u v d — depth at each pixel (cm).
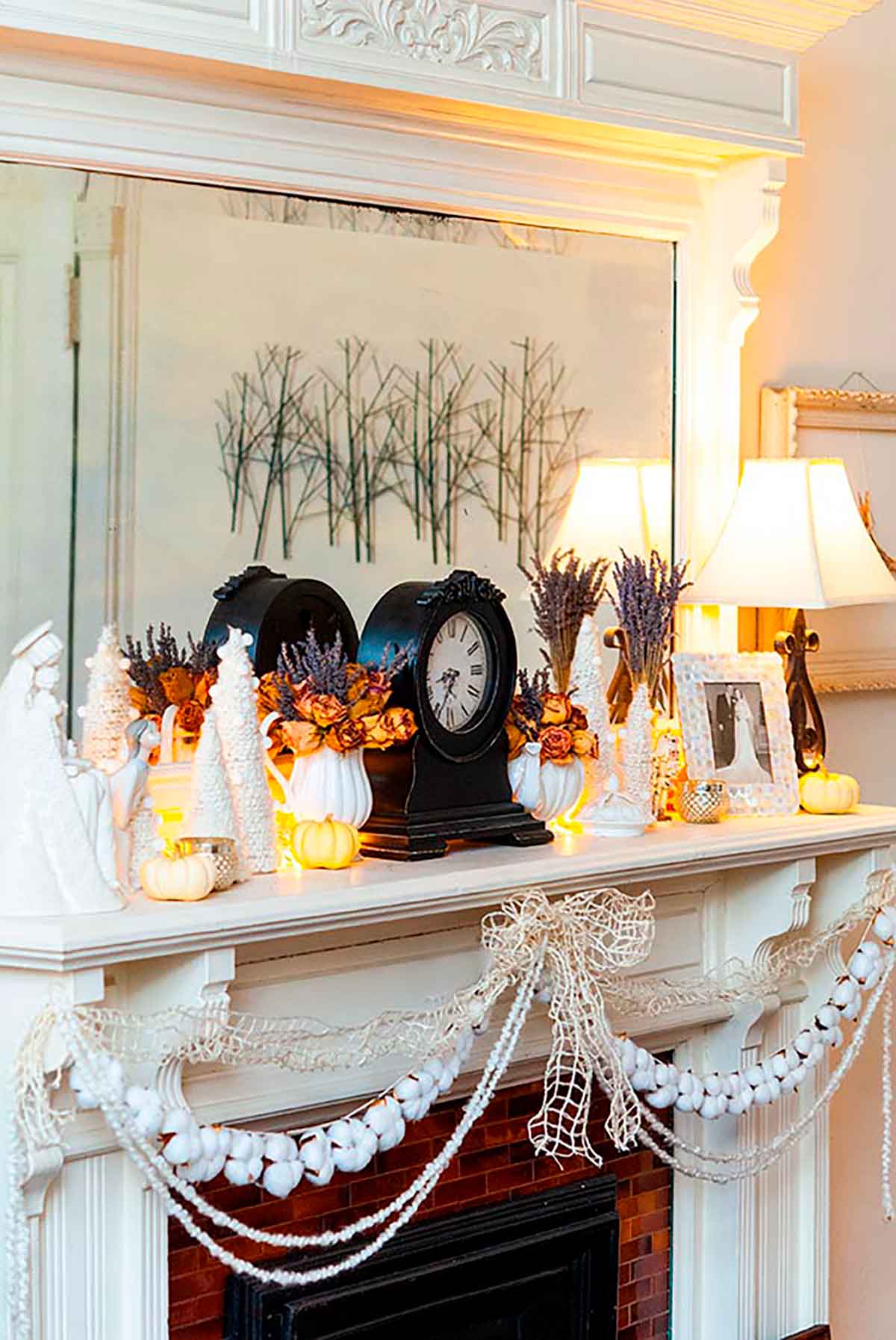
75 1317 220
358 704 240
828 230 342
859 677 348
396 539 268
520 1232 271
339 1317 250
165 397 244
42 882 207
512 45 265
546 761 263
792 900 284
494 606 255
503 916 258
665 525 304
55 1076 210
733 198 304
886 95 352
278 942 233
